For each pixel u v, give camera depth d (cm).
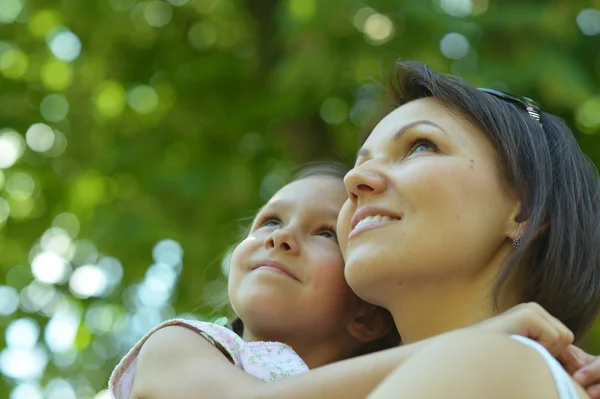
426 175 206
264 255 261
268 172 666
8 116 737
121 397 226
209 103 684
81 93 734
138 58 717
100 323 741
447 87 224
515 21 567
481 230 206
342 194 275
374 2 555
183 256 666
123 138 718
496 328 179
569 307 216
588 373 188
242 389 197
